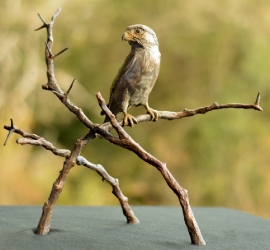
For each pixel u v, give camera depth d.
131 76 3.31
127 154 8.80
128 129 8.41
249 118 7.97
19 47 8.10
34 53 8.21
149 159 3.16
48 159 8.57
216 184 8.11
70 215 4.17
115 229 3.52
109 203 8.64
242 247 3.04
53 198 3.25
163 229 3.57
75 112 3.24
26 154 8.18
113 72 8.52
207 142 8.09
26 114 8.02
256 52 7.85
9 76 7.98
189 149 8.25
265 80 7.81
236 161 8.04
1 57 7.91
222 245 3.09
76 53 8.76
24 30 8.09
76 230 3.42
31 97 8.33
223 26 7.99
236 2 7.98
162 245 3.03
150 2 8.37
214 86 8.06
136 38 3.31
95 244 3.00
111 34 8.55
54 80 3.28
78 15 8.54
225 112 7.96
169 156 8.27
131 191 8.63
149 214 4.38
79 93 8.54
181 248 2.96
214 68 8.05
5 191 7.67
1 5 8.00
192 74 8.19
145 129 8.48
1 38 7.92
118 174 8.80
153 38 3.37
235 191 8.05
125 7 8.48
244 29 7.95
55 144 8.84
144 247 2.96
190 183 8.23
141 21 8.30
